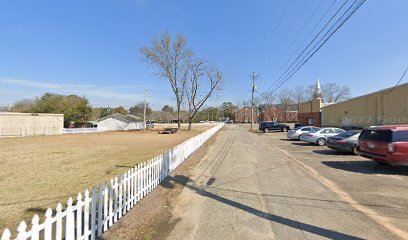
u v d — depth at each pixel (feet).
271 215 17.53
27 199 21.13
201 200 20.80
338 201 20.52
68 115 204.33
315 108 159.53
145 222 16.31
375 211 18.25
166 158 29.37
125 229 15.24
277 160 41.70
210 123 348.18
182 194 22.48
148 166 22.81
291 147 62.95
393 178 28.66
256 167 35.40
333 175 30.25
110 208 15.58
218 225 15.92
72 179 28.48
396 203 19.99
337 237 14.25
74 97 220.84
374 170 33.22
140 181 20.90
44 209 18.78
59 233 11.26
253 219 16.85
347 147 47.73
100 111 322.75
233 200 20.81
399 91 72.33
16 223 16.24
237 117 430.61
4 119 130.41
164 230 15.20
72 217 12.22
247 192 23.09
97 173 31.81
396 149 30.86
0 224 16.08
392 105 75.92
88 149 62.08
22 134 132.87
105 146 70.33
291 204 19.80
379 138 32.96
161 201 20.52
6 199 21.16
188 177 29.09
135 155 49.93
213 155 47.96
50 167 36.24
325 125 142.00
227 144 71.41
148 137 114.11
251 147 63.16
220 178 28.63
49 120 144.97
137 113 380.99
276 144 71.26
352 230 15.14
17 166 37.27
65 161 42.09
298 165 36.99
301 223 16.17
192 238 14.21
